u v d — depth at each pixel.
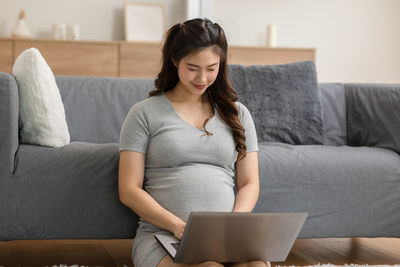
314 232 2.10
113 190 1.85
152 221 1.59
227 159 1.71
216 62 1.60
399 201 2.17
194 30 1.58
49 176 1.82
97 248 2.37
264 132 2.45
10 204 1.79
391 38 6.19
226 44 1.65
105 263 2.13
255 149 1.79
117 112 2.41
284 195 2.07
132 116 1.69
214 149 1.69
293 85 2.56
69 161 1.84
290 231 1.45
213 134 1.70
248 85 2.51
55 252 2.27
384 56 6.20
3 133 1.78
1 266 2.03
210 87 1.75
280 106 2.50
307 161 2.11
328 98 2.72
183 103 1.73
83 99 2.40
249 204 1.69
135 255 1.62
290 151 2.15
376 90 2.59
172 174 1.66
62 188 1.82
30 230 1.81
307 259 2.29
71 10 5.46
